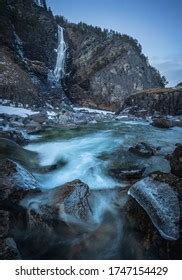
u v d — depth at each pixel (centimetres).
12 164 621
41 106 2797
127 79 4319
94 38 4759
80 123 1819
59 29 4625
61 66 4391
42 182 724
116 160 900
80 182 578
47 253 474
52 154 979
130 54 4559
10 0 3991
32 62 3881
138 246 473
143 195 509
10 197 574
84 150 1039
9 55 3462
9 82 2736
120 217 554
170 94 2734
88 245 489
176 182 499
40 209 545
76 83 4328
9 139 1052
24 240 505
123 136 1352
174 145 1167
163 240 447
